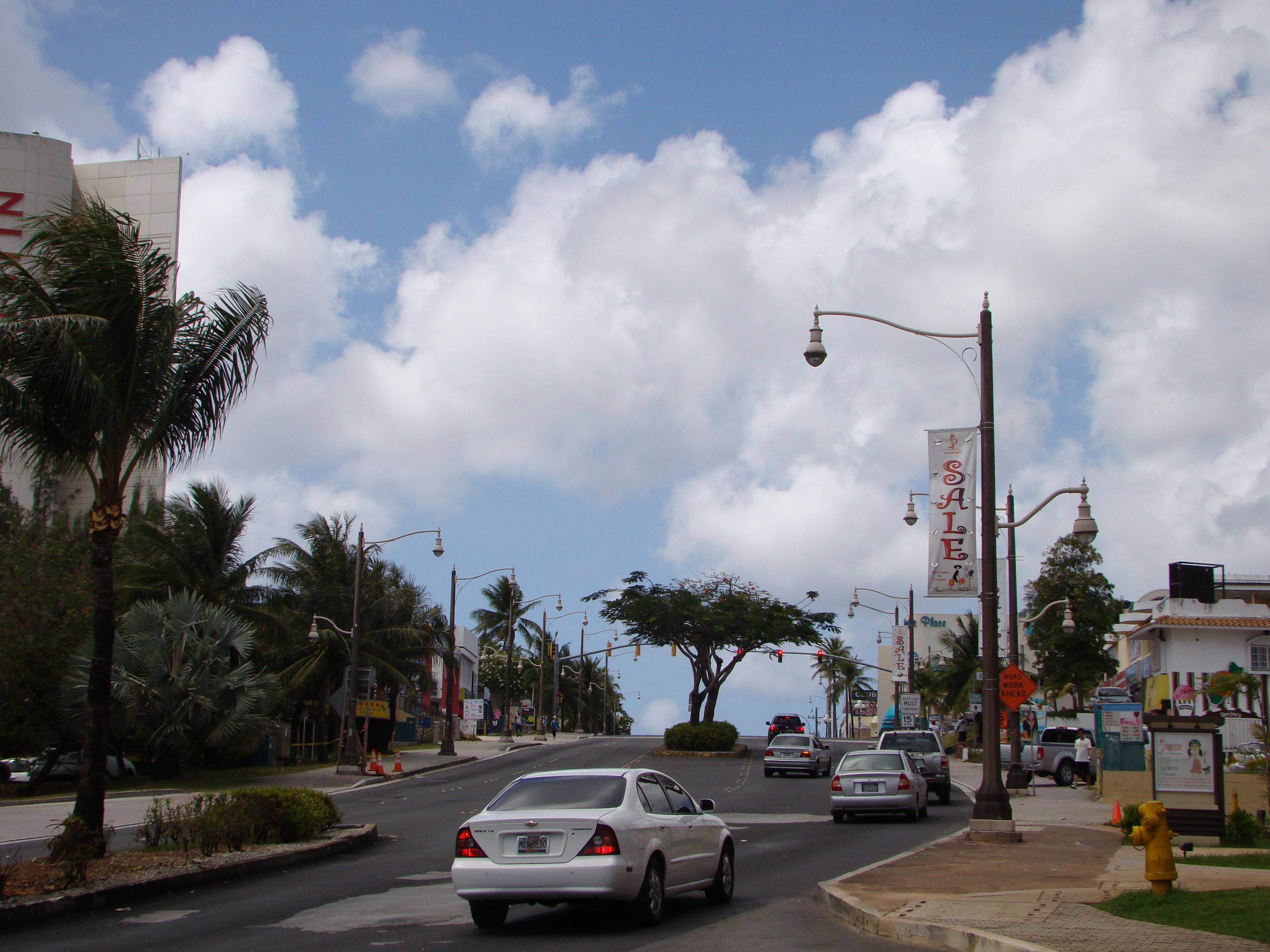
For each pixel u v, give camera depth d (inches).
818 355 788.6
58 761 1472.7
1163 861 436.8
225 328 663.8
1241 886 472.1
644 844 433.7
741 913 477.1
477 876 422.3
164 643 1489.9
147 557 1791.3
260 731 1569.9
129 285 619.8
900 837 849.5
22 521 1716.3
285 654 1831.9
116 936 432.5
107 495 629.3
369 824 892.6
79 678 1359.5
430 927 445.1
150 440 631.2
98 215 631.8
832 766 1877.5
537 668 3843.5
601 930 433.1
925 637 3688.5
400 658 2043.6
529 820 426.3
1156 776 752.3
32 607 1403.8
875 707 5017.2
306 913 486.3
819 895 509.7
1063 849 683.4
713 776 1670.8
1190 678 1679.4
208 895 549.3
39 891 496.1
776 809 1127.6
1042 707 2053.4
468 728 2819.9
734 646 2239.2
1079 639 2153.1
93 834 599.8
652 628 2241.6
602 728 5002.5
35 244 621.0
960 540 764.6
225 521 1758.1
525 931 430.9
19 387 592.1
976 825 731.4
